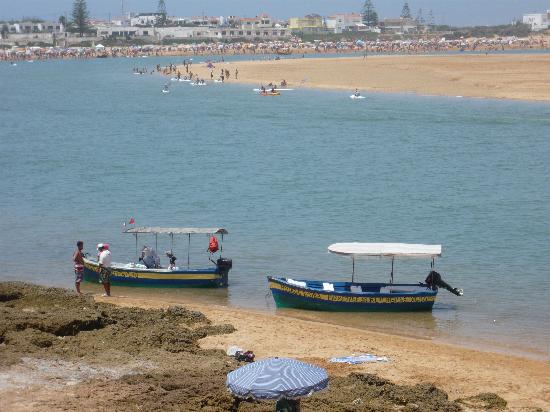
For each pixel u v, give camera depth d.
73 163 97.75
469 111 150.00
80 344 34.56
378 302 45.66
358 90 196.12
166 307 44.38
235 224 66.25
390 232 63.47
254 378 24.66
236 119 147.62
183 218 68.44
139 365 32.41
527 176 88.44
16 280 51.66
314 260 55.81
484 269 53.69
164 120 148.38
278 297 46.72
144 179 86.69
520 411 31.14
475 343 40.56
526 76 194.25
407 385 33.06
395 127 131.12
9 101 194.88
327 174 89.81
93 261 52.28
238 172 91.31
